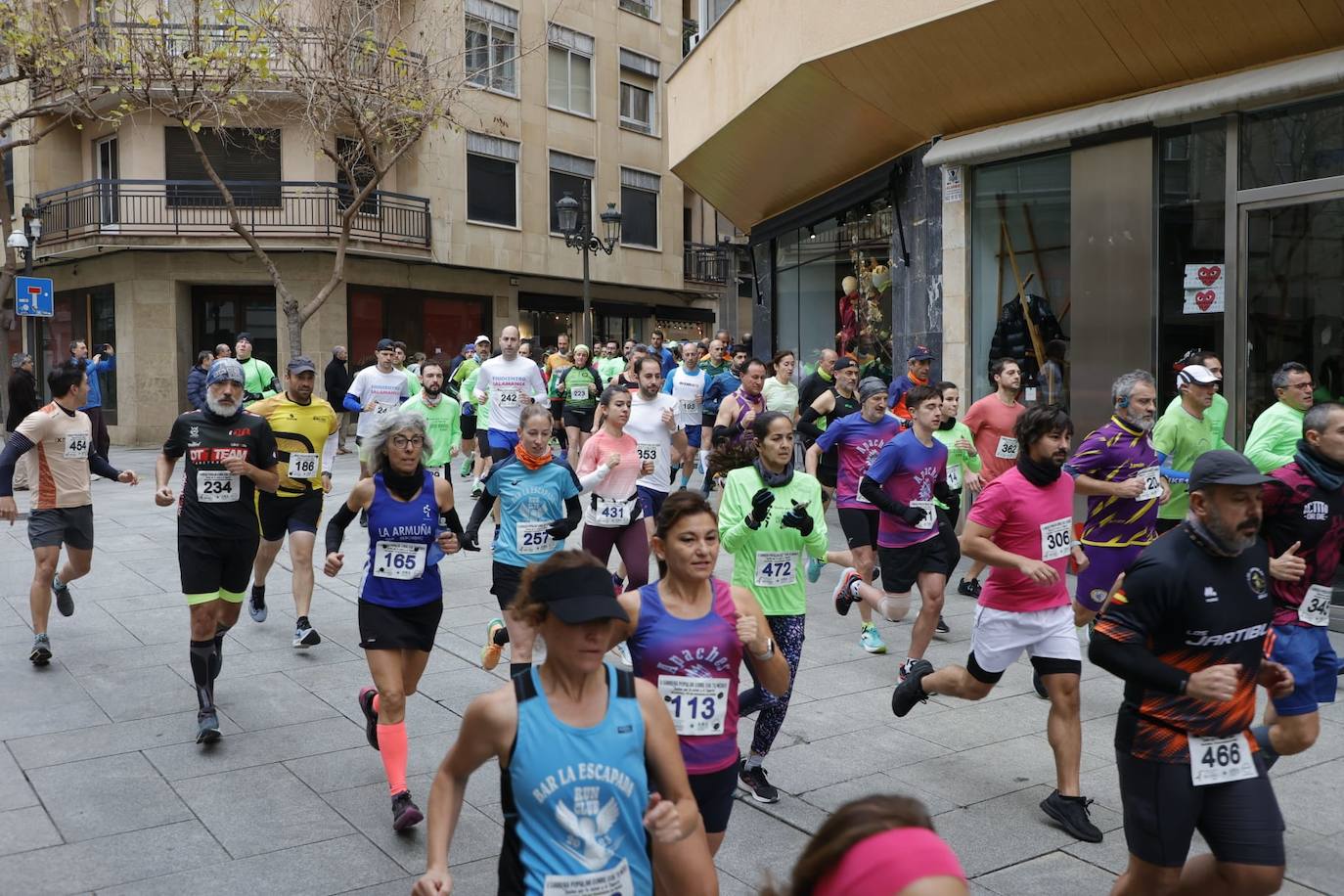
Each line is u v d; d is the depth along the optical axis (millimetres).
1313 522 4520
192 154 25219
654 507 8664
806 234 15805
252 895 4051
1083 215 9914
